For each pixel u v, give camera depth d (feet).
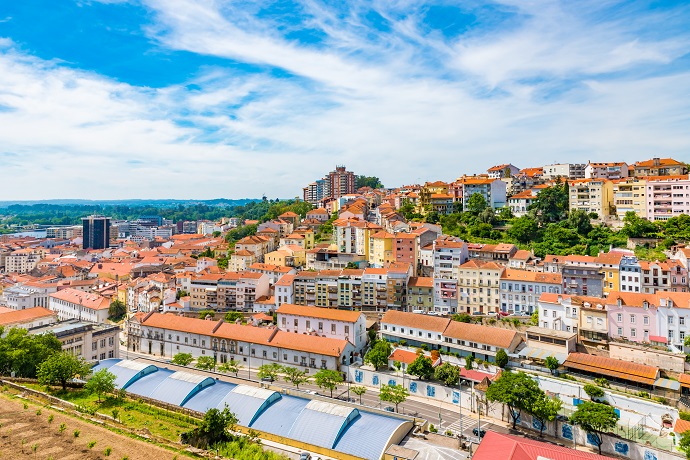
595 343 463.83
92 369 381.81
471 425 365.20
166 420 300.81
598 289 527.81
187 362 481.05
